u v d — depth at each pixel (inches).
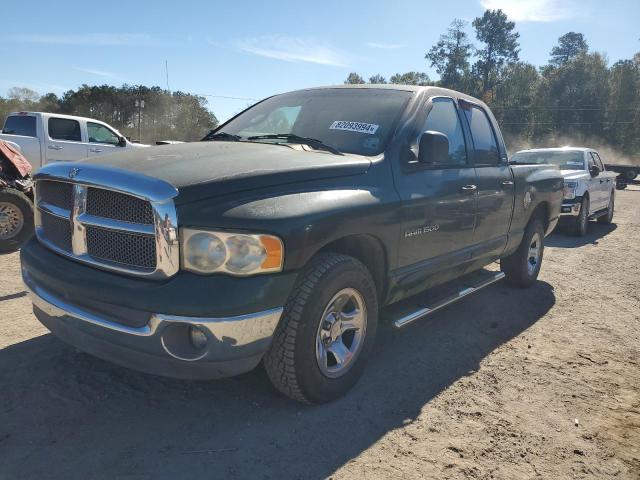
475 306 221.1
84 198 117.8
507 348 176.7
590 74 3051.2
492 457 113.8
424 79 3440.0
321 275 118.6
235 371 111.0
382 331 186.1
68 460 103.4
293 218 111.0
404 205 141.3
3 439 108.8
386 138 147.6
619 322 211.0
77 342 119.1
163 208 105.0
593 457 116.6
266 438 114.6
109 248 115.3
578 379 155.6
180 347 106.3
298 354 117.6
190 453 107.9
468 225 175.8
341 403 131.5
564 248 382.6
